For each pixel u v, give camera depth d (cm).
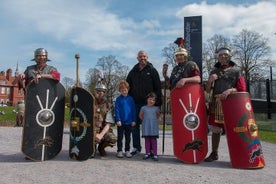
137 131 808
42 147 711
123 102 768
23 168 630
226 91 692
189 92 727
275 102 2273
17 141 1008
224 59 729
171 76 778
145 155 747
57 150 733
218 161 738
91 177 563
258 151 667
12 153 801
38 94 723
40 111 719
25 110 709
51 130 726
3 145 927
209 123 745
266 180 562
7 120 2578
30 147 702
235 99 684
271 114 2278
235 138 672
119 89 777
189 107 721
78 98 725
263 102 2341
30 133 705
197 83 735
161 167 654
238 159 663
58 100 743
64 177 561
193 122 714
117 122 755
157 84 809
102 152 770
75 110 727
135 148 803
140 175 582
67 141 1046
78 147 716
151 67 817
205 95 797
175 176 578
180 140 715
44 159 711
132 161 714
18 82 751
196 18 1533
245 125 672
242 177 582
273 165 702
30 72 758
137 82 810
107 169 627
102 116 766
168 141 1092
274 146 1022
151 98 761
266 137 1316
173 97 736
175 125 726
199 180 552
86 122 714
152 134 742
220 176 585
